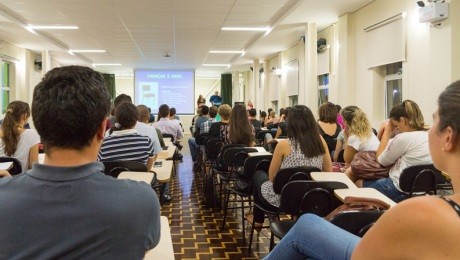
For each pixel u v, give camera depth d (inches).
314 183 91.4
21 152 129.1
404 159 118.5
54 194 32.3
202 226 155.5
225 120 237.5
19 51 412.5
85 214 32.3
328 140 187.9
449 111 31.4
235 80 699.4
